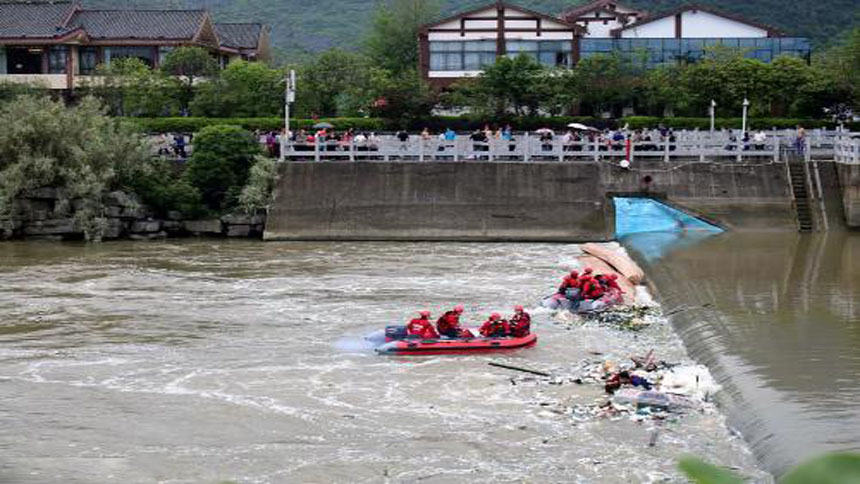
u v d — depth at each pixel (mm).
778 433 16078
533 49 64062
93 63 64625
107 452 17188
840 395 17844
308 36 108812
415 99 55750
